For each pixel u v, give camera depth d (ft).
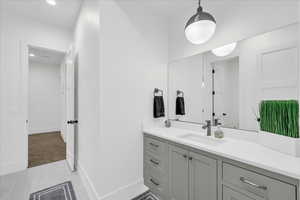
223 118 5.27
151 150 5.92
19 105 7.98
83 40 7.06
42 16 8.34
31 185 6.48
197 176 4.20
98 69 5.20
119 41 5.65
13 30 7.89
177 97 7.01
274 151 3.58
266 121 3.92
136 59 6.22
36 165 8.55
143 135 6.39
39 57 14.83
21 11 7.84
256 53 4.42
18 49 8.03
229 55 5.08
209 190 3.90
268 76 4.18
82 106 7.34
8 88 7.72
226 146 4.02
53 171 7.83
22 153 7.98
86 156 6.57
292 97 3.74
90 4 5.92
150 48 6.75
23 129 8.06
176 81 7.06
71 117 8.10
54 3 7.19
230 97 5.07
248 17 4.60
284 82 3.88
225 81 5.21
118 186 5.58
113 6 5.49
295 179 2.52
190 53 6.45
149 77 6.72
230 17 5.05
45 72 17.76
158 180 5.57
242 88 4.76
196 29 4.15
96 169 5.30
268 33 4.18
